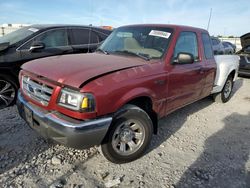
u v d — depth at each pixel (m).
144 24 4.00
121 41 3.81
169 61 3.34
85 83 2.38
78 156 3.08
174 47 3.45
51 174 2.71
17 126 3.82
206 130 4.12
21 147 3.21
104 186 2.58
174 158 3.18
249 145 3.65
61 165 2.88
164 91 3.27
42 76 2.67
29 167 2.80
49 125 2.47
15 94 4.76
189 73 3.73
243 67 8.78
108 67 2.76
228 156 3.30
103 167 2.89
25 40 4.89
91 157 3.08
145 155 3.20
